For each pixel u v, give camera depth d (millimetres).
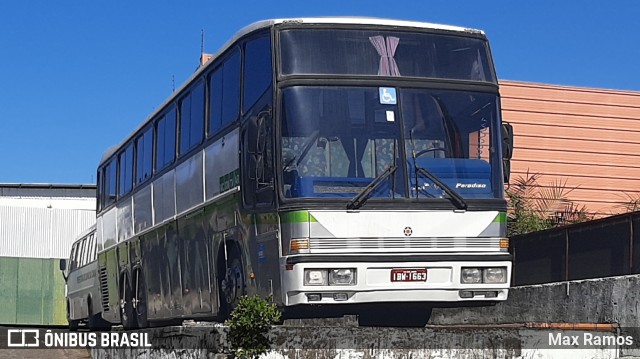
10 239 52656
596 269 13938
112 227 23078
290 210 11398
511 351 11094
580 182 22609
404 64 12211
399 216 11602
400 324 13898
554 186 21734
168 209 17219
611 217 13586
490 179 12125
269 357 10453
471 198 11938
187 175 15898
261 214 12031
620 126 23094
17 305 44781
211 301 14477
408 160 11812
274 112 11703
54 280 45469
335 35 12117
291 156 11578
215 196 14133
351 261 11305
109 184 23703
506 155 12461
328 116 11742
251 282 12453
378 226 11516
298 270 11211
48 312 45188
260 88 12289
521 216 19875
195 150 15422
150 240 18703
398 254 11500
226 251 13648
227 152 13547
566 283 13891
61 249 53406
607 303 12828
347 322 15078
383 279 11414
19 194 54406
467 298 11734
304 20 12148
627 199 22672
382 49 12180
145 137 19484
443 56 12414
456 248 11750
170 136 17297
